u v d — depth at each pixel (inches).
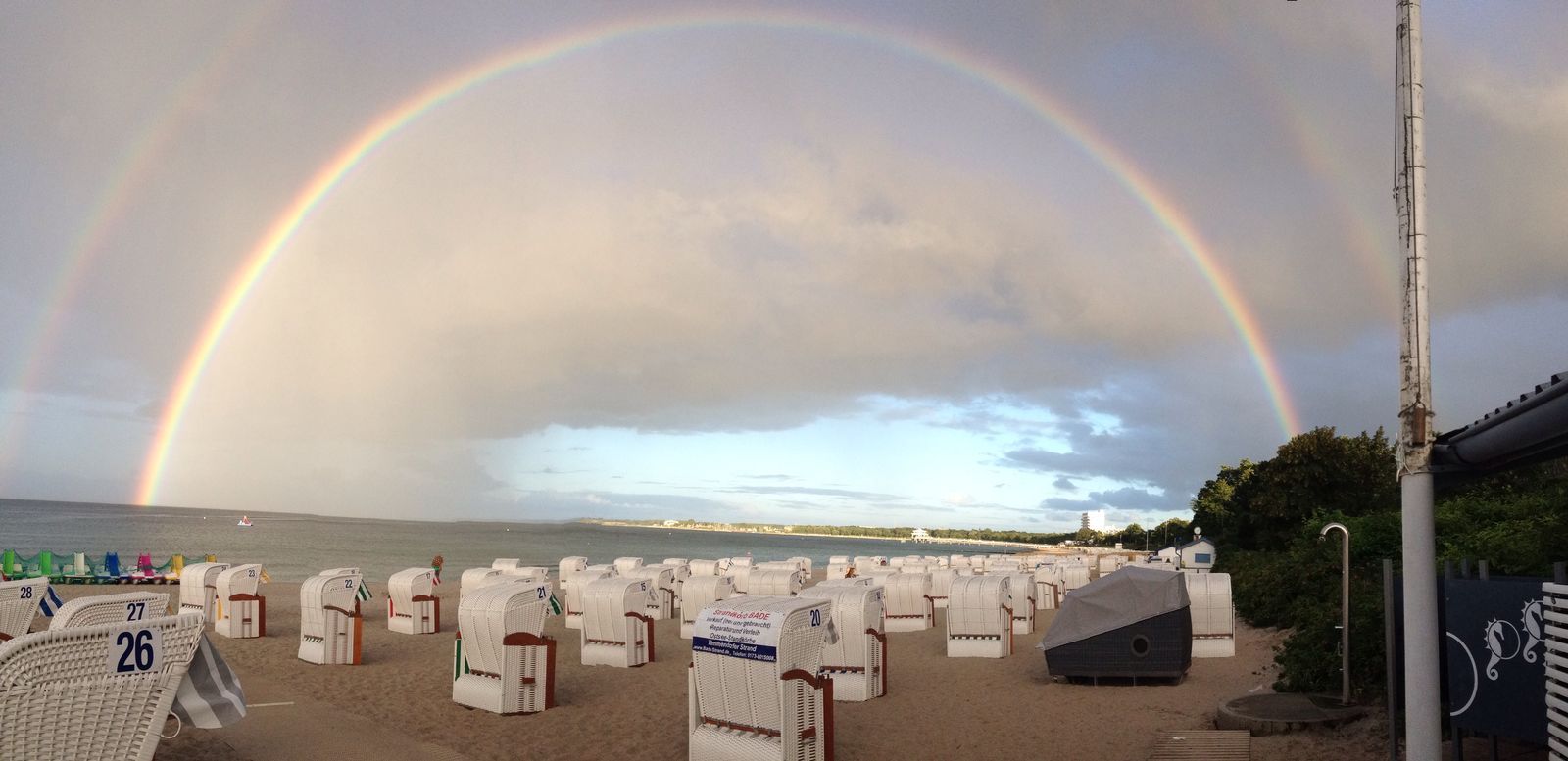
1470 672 324.8
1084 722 528.7
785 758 393.1
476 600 556.4
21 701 253.6
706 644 426.0
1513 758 366.9
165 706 281.4
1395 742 383.2
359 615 704.4
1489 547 625.6
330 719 486.6
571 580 1015.0
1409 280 300.0
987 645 805.2
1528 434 235.9
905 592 1042.7
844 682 598.2
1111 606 659.4
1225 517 2453.2
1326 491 1913.1
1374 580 728.3
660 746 472.1
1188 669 700.7
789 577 1034.7
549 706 557.0
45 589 516.7
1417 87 302.7
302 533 7160.4
